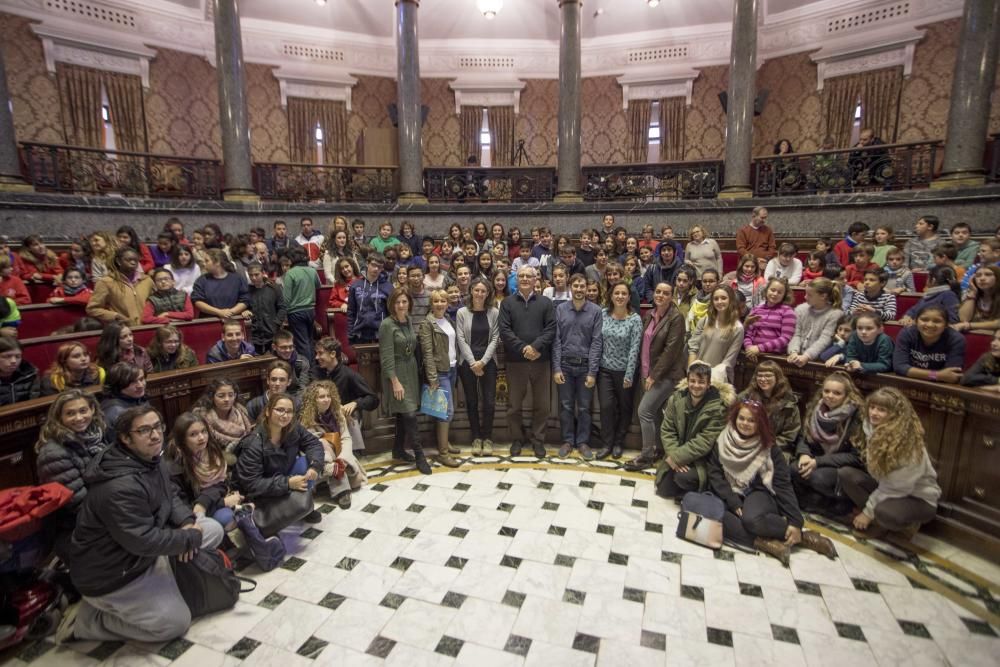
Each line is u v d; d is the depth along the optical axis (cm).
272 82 1237
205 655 237
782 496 320
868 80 1109
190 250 563
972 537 305
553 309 454
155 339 388
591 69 1338
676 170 947
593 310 451
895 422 301
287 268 600
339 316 572
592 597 273
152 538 228
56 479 248
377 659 234
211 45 1167
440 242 805
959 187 721
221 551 278
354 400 430
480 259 593
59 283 542
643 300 596
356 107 1312
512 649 239
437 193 1002
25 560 237
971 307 420
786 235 834
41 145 763
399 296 418
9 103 723
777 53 1205
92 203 743
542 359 459
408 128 955
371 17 1270
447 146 1365
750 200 848
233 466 328
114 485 222
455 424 498
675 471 363
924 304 449
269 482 309
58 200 719
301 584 285
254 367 414
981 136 728
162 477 243
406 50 945
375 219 931
